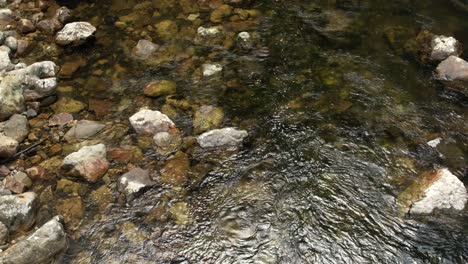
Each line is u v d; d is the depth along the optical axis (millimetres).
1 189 1817
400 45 2605
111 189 1858
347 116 2174
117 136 2096
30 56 2586
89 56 2600
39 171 1911
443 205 1734
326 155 1990
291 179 1894
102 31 2801
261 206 1791
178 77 2436
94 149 1948
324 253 1631
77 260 1618
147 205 1800
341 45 2619
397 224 1714
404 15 2859
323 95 2291
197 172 1923
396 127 2113
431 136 2066
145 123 2088
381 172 1909
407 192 1819
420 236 1674
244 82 2385
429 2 2975
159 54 2596
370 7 2941
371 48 2592
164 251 1647
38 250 1553
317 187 1860
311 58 2529
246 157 1984
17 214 1688
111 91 2359
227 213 1770
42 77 2393
